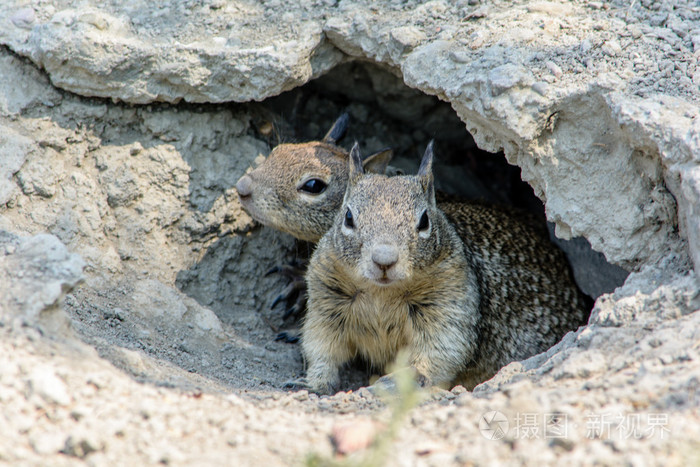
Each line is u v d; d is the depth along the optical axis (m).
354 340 10.79
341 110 15.23
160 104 11.98
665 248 8.92
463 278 10.12
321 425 6.82
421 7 11.45
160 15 11.63
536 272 11.89
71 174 11.34
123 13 11.56
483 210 12.92
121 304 10.95
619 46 9.98
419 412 7.18
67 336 7.60
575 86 9.46
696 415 6.04
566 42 10.20
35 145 11.05
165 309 11.16
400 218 8.95
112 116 11.69
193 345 10.84
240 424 6.68
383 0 11.75
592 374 7.23
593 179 9.55
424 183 9.79
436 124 15.73
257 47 11.23
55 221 11.02
